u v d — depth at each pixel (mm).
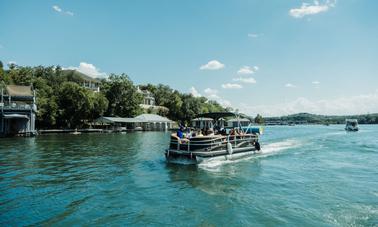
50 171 13773
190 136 17625
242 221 7289
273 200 9039
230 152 17375
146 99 98438
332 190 10234
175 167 14914
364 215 7672
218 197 9398
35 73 84875
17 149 24016
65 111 57625
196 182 11508
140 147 26188
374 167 15070
